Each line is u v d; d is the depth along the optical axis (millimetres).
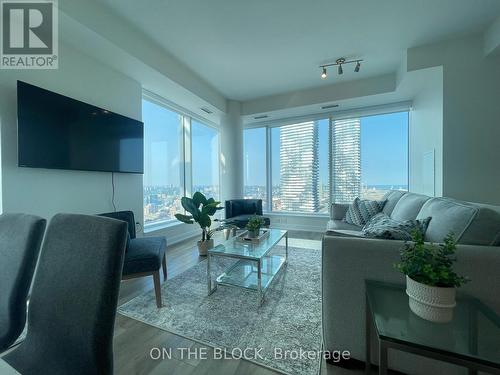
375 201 3158
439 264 912
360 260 1197
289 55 3029
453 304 884
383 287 1141
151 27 2441
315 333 1533
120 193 2840
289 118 4934
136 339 1496
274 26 2457
